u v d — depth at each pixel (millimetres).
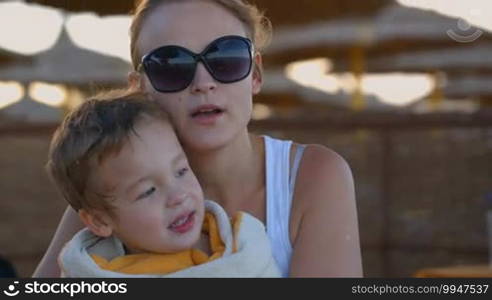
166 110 2840
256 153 2973
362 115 9961
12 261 10008
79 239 2879
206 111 2803
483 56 15000
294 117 10055
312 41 14133
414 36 14039
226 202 2941
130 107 2779
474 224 9594
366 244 9852
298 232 2850
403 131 9875
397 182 9859
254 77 3047
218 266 2666
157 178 2736
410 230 9797
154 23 2873
